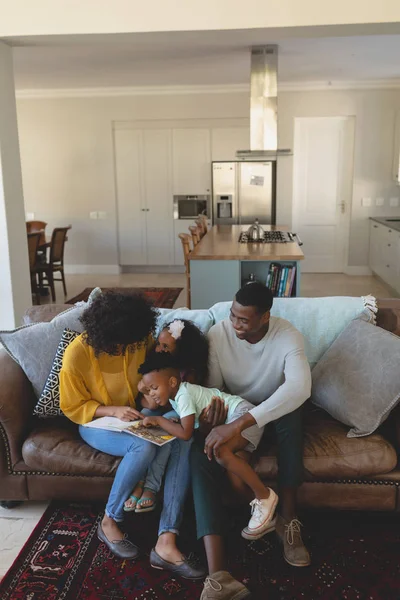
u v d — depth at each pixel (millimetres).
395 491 2098
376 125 7512
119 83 7262
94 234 8211
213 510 1907
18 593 1876
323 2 3504
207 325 2488
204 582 1871
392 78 7164
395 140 7535
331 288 7137
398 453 2125
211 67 6164
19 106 7820
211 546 1848
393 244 6484
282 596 1845
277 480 2066
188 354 2178
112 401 2221
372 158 7621
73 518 2281
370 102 7449
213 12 3580
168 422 2059
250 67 5824
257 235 5246
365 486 2100
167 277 8039
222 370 2262
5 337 2361
